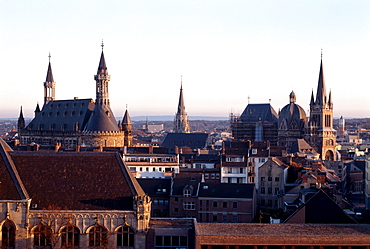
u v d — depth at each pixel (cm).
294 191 15275
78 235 9469
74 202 9588
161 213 16250
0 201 9350
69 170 10038
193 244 9562
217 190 15950
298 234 8875
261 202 18950
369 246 8694
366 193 18425
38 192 9731
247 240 8744
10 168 9806
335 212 11319
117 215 9419
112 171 10012
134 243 9444
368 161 18112
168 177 18025
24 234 9381
